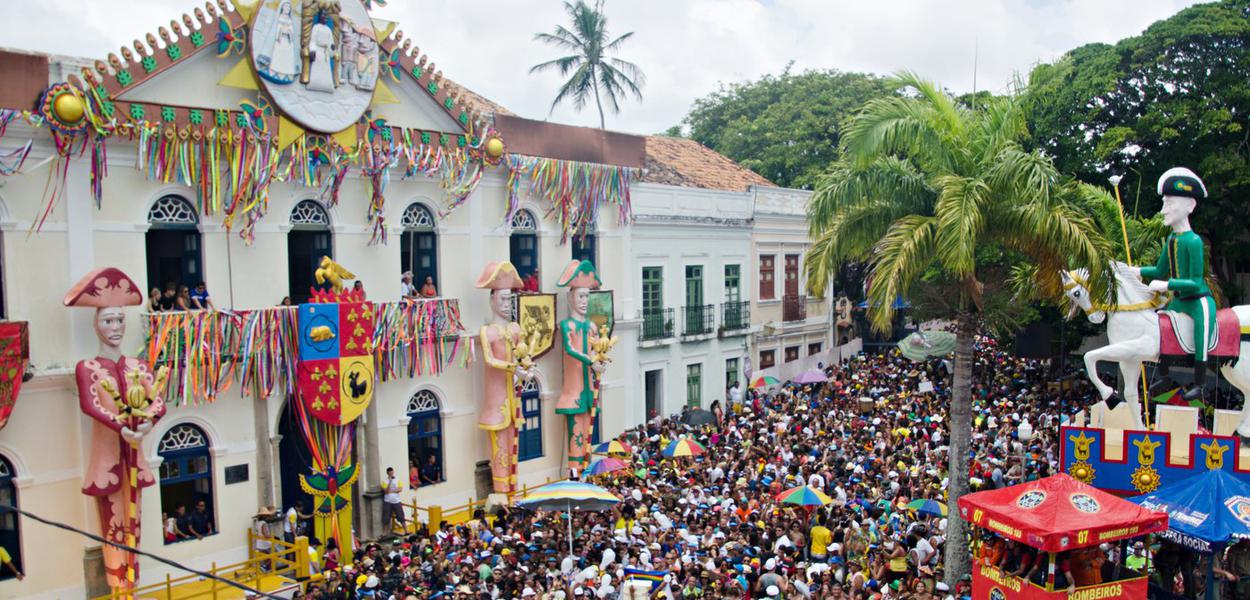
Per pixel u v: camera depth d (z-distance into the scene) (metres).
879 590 16.12
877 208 19.02
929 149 18.58
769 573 16.47
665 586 16.09
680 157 38.78
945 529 19.52
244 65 20.23
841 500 20.55
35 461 17.89
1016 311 20.08
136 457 18.02
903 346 34.66
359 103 22.05
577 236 28.55
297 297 24.50
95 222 18.69
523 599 16.14
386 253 23.48
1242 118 31.56
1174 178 17.92
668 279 32.03
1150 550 18.00
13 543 17.86
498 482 25.20
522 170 26.11
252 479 20.84
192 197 20.11
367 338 21.61
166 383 19.06
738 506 20.84
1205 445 16.80
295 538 19.84
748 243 35.94
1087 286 18.25
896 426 26.77
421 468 24.48
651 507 21.36
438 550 19.66
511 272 24.95
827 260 19.41
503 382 25.02
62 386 18.20
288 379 20.81
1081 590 14.40
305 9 20.83
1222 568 16.14
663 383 32.09
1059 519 14.01
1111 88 31.91
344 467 21.25
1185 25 31.33
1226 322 17.66
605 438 29.64
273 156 20.66
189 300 20.05
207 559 20.09
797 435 26.27
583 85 44.12
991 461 22.80
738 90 59.19
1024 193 17.12
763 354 37.34
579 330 26.97
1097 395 30.66
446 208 24.41
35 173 17.91
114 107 18.56
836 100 50.47
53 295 18.16
